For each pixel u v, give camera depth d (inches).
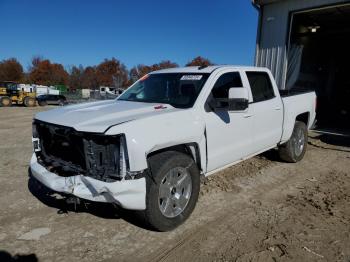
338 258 119.8
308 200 176.4
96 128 122.9
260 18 468.4
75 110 152.4
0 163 243.1
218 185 196.4
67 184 128.5
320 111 591.2
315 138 380.5
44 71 3149.6
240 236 135.4
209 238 133.6
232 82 181.3
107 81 3356.3
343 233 138.9
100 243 129.1
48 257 119.1
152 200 128.2
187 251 123.8
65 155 137.9
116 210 157.8
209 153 158.9
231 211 160.2
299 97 244.5
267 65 467.8
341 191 192.1
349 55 659.4
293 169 237.0
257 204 169.6
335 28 581.0
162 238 133.3
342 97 652.7
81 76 3368.6
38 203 166.6
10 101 1168.2
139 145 120.9
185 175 141.9
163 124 133.4
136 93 189.9
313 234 137.6
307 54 580.1
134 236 134.8
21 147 309.3
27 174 215.2
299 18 490.9
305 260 118.3
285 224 146.6
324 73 673.0
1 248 124.4
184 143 143.5
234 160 181.3
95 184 121.1
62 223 145.2
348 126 507.5
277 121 214.4
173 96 169.9
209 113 158.1
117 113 141.3
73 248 125.3
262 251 123.8
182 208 142.6
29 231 137.6
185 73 181.8
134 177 121.6
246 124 183.2
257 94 199.9
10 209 159.0
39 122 147.7
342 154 293.7
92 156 124.8
